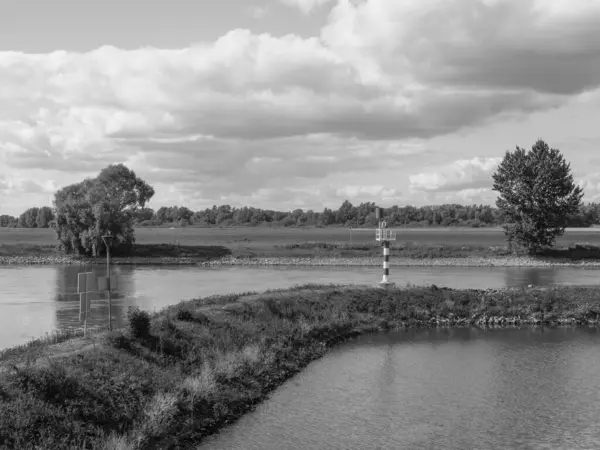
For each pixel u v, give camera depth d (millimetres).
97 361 24000
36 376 20531
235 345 32344
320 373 32156
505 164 105000
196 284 70312
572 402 27266
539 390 29172
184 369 26984
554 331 44875
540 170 101688
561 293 52562
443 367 33750
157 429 20828
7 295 59344
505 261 103188
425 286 54875
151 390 23469
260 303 42844
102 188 118125
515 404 26906
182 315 34156
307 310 44688
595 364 34562
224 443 21766
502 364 34469
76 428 19125
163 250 118188
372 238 189500
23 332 38406
